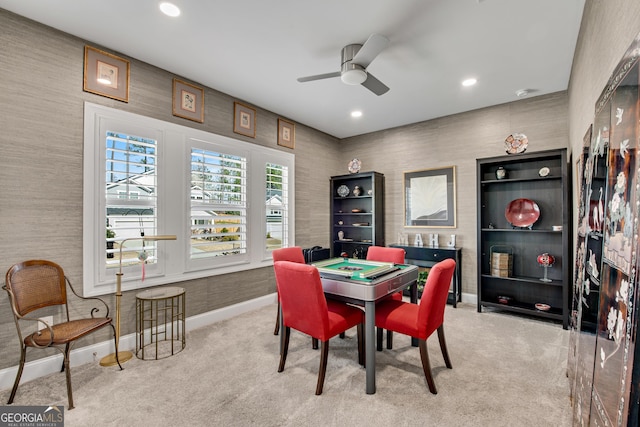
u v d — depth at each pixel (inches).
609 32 57.3
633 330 35.5
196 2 79.9
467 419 68.4
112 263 103.3
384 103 151.0
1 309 82.1
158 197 115.3
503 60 109.2
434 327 83.8
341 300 86.2
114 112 103.6
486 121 156.6
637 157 38.6
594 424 49.0
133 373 89.4
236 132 145.2
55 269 89.0
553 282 129.5
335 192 211.0
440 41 97.4
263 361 96.7
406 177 185.9
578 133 98.9
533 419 68.3
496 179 147.1
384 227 195.5
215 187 136.0
